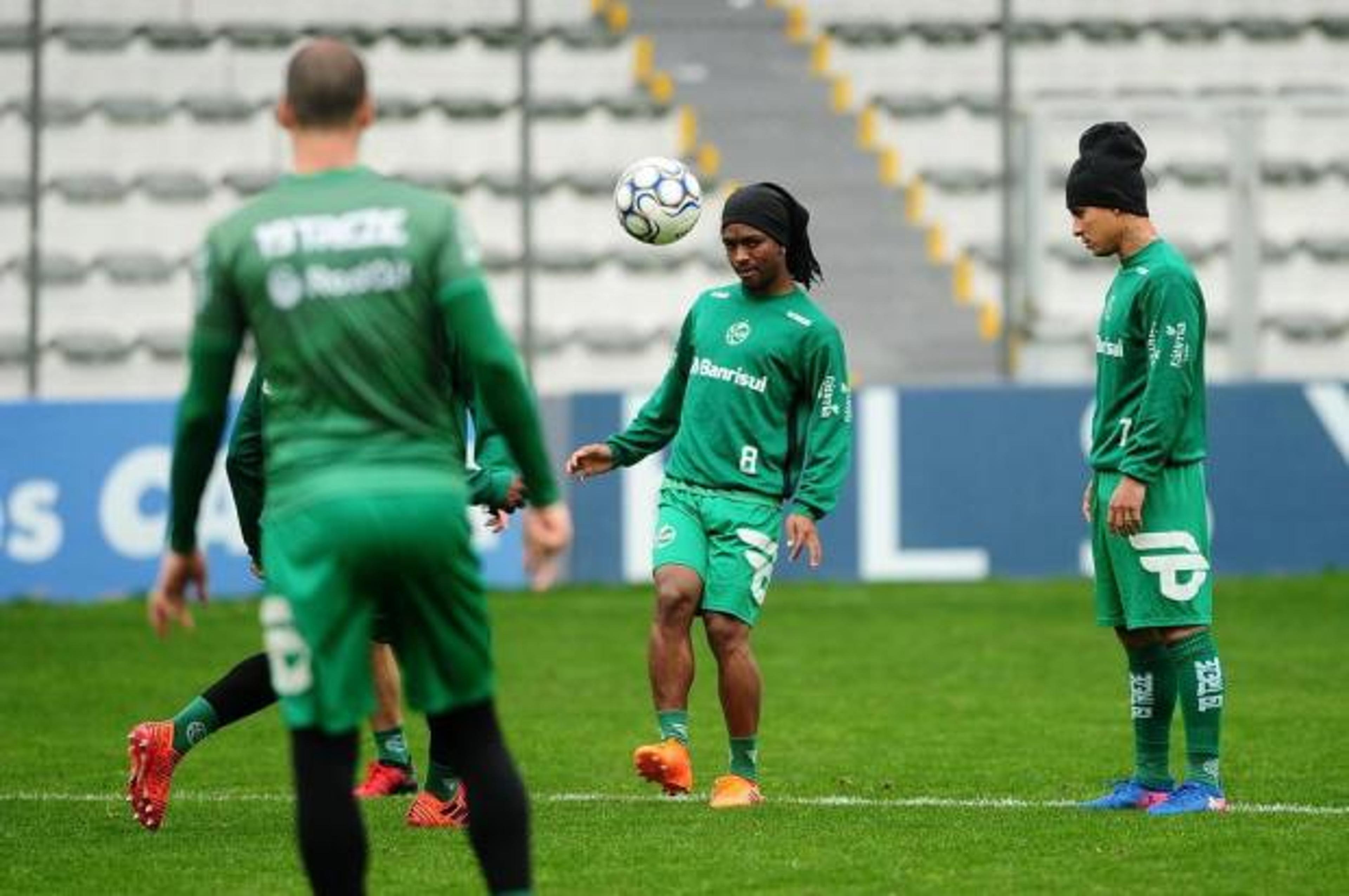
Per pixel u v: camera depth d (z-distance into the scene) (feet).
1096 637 169.27
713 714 134.31
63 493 192.95
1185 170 251.80
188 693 144.77
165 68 245.24
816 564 96.68
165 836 90.94
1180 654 93.61
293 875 81.82
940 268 242.37
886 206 246.06
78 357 226.58
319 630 61.41
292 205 63.46
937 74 258.98
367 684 62.44
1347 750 115.85
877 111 252.21
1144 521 92.63
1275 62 263.49
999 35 253.03
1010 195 227.61
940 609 186.09
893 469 203.31
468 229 63.62
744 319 98.07
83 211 235.61
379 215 63.05
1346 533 206.69
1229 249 235.40
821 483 96.53
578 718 132.36
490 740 63.77
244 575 195.83
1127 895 76.38
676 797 101.04
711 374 97.91
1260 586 198.59
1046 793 102.63
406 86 250.37
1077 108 227.61
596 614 184.14
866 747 119.24
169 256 234.99
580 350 233.96
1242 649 162.20
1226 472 205.57
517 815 62.95
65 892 79.00
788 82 255.29
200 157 241.35
